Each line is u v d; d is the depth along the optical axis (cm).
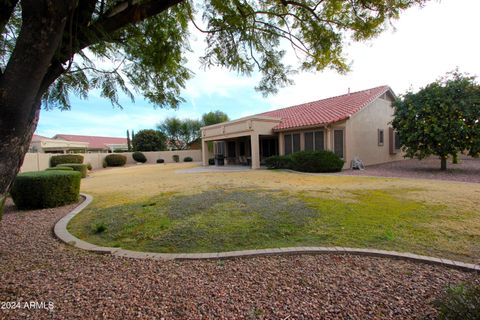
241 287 267
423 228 433
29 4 164
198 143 3878
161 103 411
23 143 194
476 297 185
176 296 253
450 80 1160
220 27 362
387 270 296
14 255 371
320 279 279
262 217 512
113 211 619
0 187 181
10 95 171
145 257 350
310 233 425
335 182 998
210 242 403
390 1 313
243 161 2216
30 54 170
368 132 1599
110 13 246
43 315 225
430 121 1175
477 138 1077
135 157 3388
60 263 340
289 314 220
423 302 232
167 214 558
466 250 346
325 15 363
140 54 357
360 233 418
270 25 382
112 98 348
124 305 239
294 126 1575
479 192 716
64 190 741
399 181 975
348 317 214
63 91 311
